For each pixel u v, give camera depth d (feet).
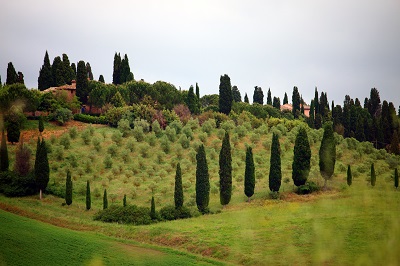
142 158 254.47
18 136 270.26
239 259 114.52
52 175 230.68
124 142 286.66
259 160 256.11
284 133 315.58
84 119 335.88
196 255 131.23
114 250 135.44
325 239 35.06
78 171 233.35
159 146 281.13
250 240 79.97
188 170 248.52
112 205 189.26
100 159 257.96
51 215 179.11
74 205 199.52
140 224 172.35
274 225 76.38
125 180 229.86
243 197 205.98
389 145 279.90
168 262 124.16
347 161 258.16
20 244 126.31
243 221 88.99
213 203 202.28
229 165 195.52
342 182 205.57
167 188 215.31
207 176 189.98
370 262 29.94
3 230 136.56
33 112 321.73
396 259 29.27
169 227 161.68
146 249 139.85
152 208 178.91
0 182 211.20
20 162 216.54
